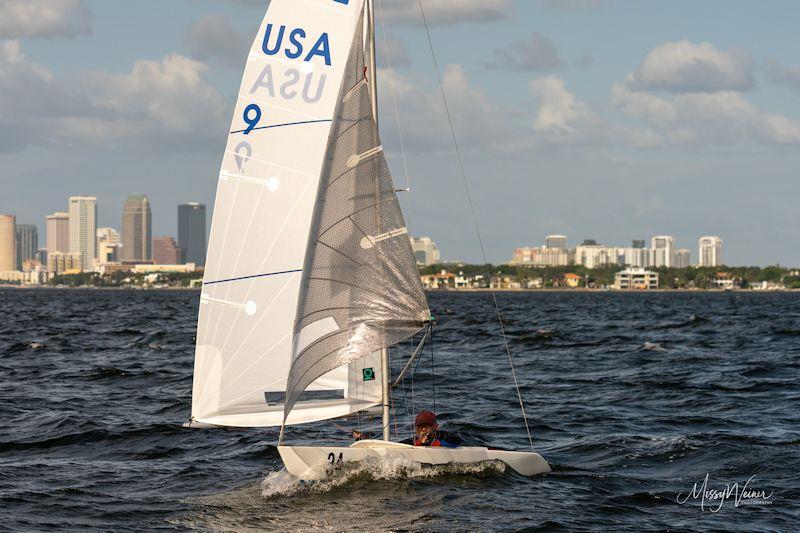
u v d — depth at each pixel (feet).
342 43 92.68
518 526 82.64
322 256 89.61
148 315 611.47
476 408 164.35
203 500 93.15
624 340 347.77
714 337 367.25
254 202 93.86
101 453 119.65
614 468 109.70
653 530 82.64
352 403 93.04
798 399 172.35
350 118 89.86
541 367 243.40
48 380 206.69
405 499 89.66
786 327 442.91
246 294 94.12
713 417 149.89
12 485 99.55
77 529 82.79
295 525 83.35
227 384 94.48
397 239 90.22
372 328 89.92
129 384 200.23
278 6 93.66
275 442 125.80
